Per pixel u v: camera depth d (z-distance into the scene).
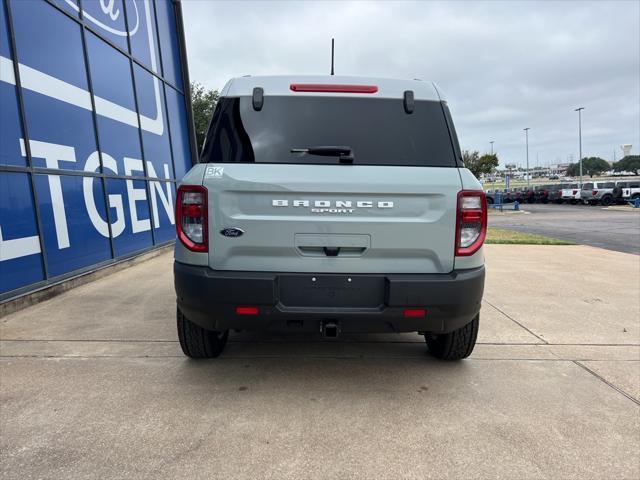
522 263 8.99
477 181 3.01
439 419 2.89
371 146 2.98
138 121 9.31
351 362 3.79
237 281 2.84
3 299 5.03
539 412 3.00
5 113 5.39
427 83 3.22
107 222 7.64
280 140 2.98
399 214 2.90
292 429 2.74
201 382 3.36
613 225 19.38
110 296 5.85
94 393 3.16
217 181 2.87
